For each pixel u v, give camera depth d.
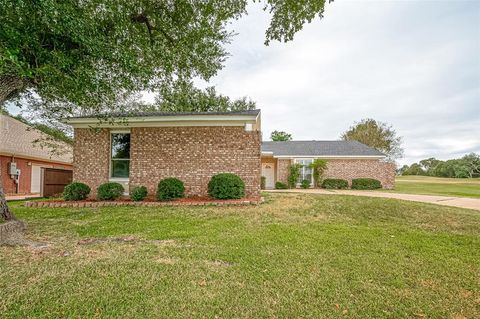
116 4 5.37
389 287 2.90
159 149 10.03
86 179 10.23
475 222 6.19
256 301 2.58
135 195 8.80
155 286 2.87
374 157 19.52
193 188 9.84
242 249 4.11
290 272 3.26
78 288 2.81
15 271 3.21
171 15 7.60
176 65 7.73
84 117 9.84
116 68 5.55
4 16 3.70
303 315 2.36
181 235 4.91
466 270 3.39
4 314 2.34
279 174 20.67
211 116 9.62
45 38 4.68
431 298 2.67
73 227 5.52
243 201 8.44
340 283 2.98
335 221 6.31
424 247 4.34
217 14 7.72
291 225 5.80
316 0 6.72
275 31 7.46
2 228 4.71
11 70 4.14
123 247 4.21
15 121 16.34
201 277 3.10
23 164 15.09
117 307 2.47
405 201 9.10
